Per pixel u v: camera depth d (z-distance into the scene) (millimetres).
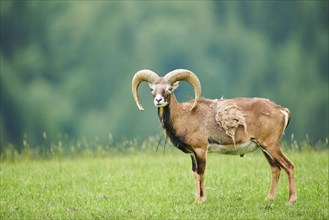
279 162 62500
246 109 62969
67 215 59625
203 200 63281
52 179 74000
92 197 66062
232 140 63156
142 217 58562
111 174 76438
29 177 74750
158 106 61875
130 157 89375
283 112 62938
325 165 79125
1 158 90812
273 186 64000
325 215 58469
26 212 60625
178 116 63406
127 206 62688
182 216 58719
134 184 71250
